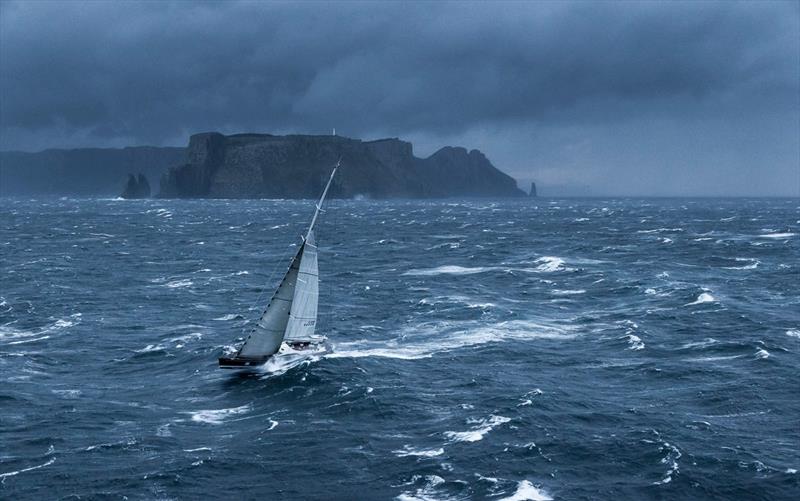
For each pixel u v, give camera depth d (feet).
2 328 234.38
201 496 115.14
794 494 114.83
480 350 204.64
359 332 226.99
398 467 125.18
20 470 123.65
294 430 142.61
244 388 168.55
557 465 125.49
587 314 255.70
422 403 157.79
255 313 260.42
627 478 120.78
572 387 169.58
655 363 188.44
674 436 137.08
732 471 122.31
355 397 159.94
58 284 323.78
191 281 337.93
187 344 211.61
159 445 134.72
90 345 212.23
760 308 261.24
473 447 133.18
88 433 140.67
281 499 114.42
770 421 146.20
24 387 170.50
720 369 182.29
